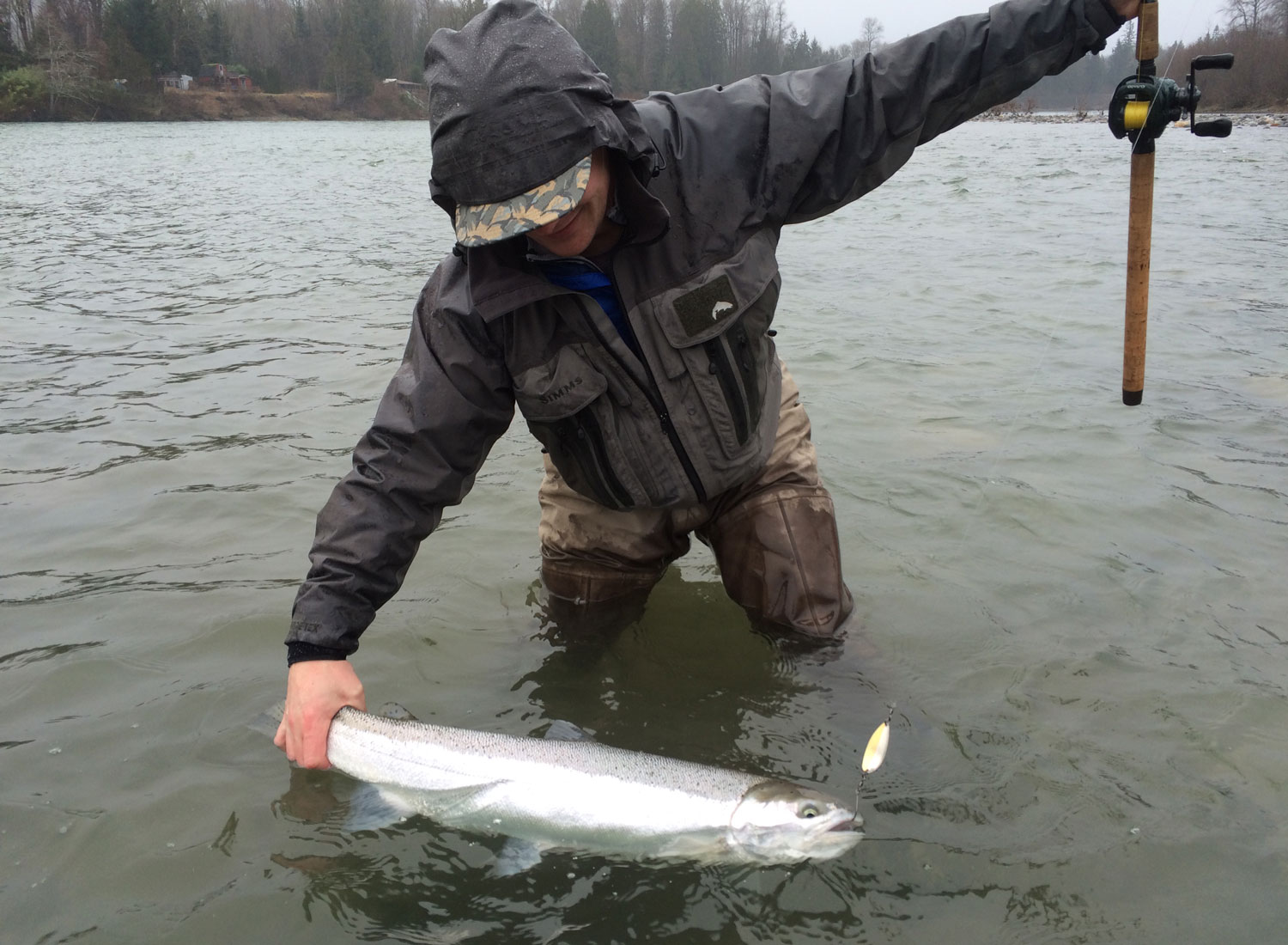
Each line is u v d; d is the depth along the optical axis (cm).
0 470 506
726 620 368
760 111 294
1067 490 466
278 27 9944
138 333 805
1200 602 367
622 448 311
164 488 482
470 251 268
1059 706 308
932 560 404
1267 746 287
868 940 223
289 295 969
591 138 241
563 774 252
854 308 869
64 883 240
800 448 352
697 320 292
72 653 338
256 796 272
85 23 7675
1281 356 684
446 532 438
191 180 2389
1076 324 786
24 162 2903
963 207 1628
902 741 292
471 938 226
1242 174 2112
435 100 248
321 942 224
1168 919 227
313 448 536
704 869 246
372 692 320
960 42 293
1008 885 237
